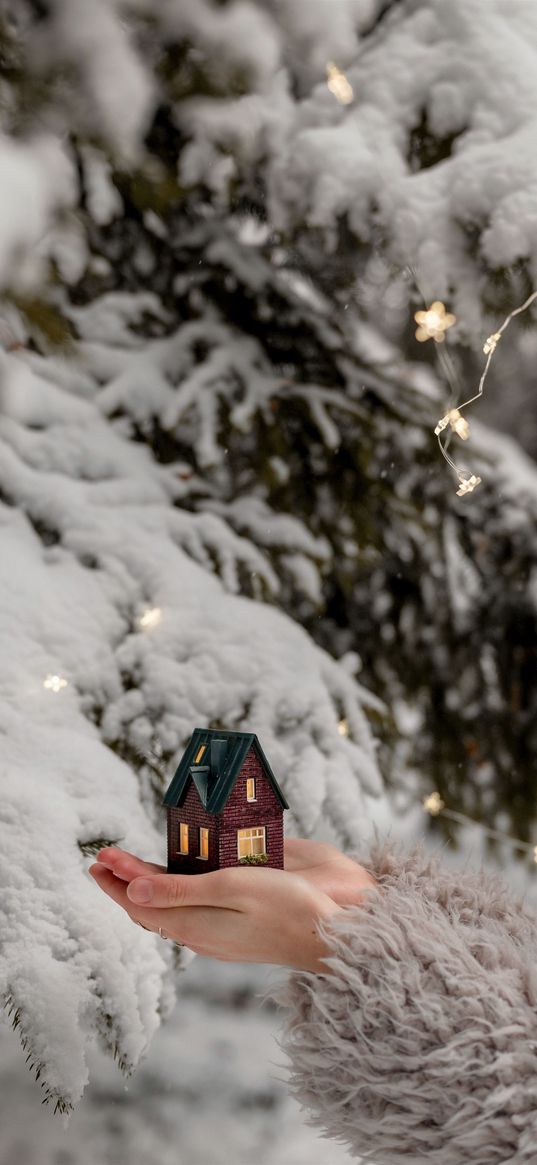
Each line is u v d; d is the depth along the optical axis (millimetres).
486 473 2496
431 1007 940
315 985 997
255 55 1747
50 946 1158
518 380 5465
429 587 2467
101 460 1855
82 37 1565
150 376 2023
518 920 1107
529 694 2576
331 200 1724
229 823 1073
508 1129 891
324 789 1621
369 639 2412
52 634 1534
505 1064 900
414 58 1800
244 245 2248
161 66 1773
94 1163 1884
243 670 1682
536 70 1744
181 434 2008
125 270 2160
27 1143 1926
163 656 1637
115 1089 2137
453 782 2541
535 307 1654
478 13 1802
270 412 2088
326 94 1809
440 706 2525
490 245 1614
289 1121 2078
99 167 1818
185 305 2197
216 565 1847
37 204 1359
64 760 1381
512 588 2539
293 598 2139
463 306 1680
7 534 1653
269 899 1004
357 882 1146
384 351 2580
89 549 1702
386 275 1878
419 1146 942
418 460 2318
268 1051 2318
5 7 1570
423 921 1027
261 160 1816
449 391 2439
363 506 2182
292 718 1679
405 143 1767
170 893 990
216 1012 2482
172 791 1131
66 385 1952
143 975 1213
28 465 1790
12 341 1760
